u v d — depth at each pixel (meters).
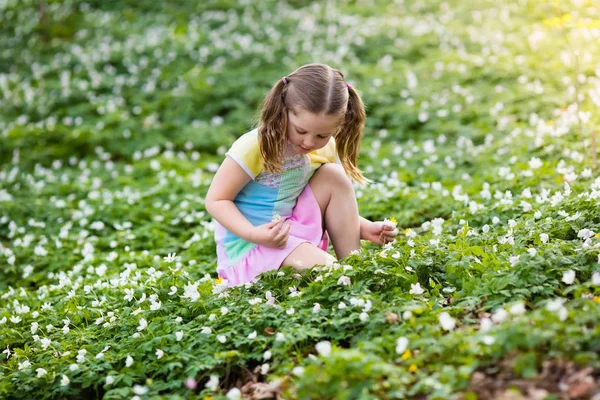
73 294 5.07
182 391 3.66
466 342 3.21
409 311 3.59
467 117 9.69
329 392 3.01
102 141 10.48
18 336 4.79
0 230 7.61
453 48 12.73
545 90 9.80
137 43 14.12
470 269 4.24
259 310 4.00
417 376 3.16
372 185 7.65
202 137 10.45
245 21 15.26
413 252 4.43
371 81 11.41
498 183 6.63
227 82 12.09
